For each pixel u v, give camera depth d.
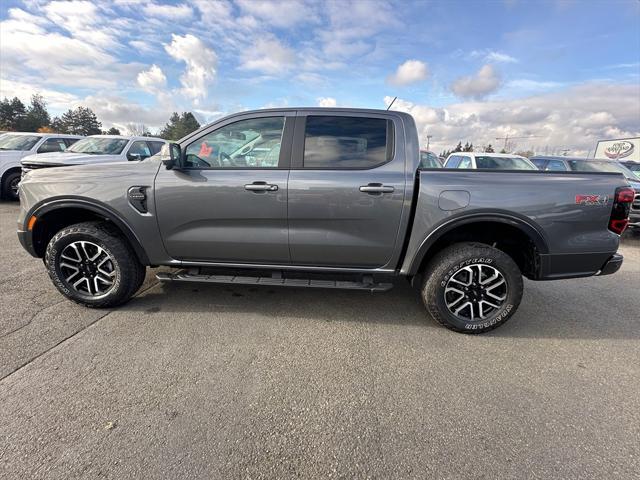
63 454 1.73
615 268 2.89
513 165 8.71
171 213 3.01
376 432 1.93
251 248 3.06
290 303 3.55
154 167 3.05
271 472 1.67
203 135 3.06
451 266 2.90
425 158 10.51
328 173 2.88
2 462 1.68
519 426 2.00
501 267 2.88
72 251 3.21
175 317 3.19
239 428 1.93
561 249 2.82
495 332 3.11
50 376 2.32
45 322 3.02
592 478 1.67
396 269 3.07
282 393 2.22
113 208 3.03
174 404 2.10
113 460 1.71
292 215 2.93
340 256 3.04
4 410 2.01
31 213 3.14
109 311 3.27
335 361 2.59
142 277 3.35
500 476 1.67
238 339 2.85
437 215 2.82
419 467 1.71
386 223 2.90
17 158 9.02
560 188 2.76
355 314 3.37
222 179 2.93
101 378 2.31
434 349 2.79
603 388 2.37
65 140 9.97
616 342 2.99
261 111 3.05
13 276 4.04
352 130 2.97
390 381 2.38
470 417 2.06
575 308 3.70
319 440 1.86
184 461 1.71
